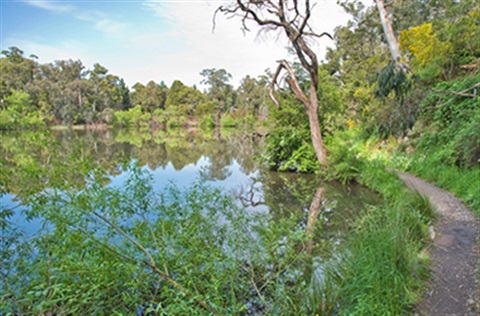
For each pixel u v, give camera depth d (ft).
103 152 59.88
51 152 10.22
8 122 117.19
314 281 10.38
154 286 10.58
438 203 18.44
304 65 34.73
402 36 44.16
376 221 14.76
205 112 192.54
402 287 9.50
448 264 11.23
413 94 21.16
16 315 8.27
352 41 93.71
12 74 177.78
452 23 37.47
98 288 9.14
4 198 19.63
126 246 10.53
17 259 10.20
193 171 39.99
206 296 8.99
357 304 9.12
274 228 12.19
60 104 179.63
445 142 27.73
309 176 35.91
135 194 12.12
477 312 8.52
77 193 10.12
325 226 18.43
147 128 193.16
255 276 11.55
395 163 31.07
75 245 9.25
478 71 30.55
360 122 54.13
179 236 11.39
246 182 33.27
